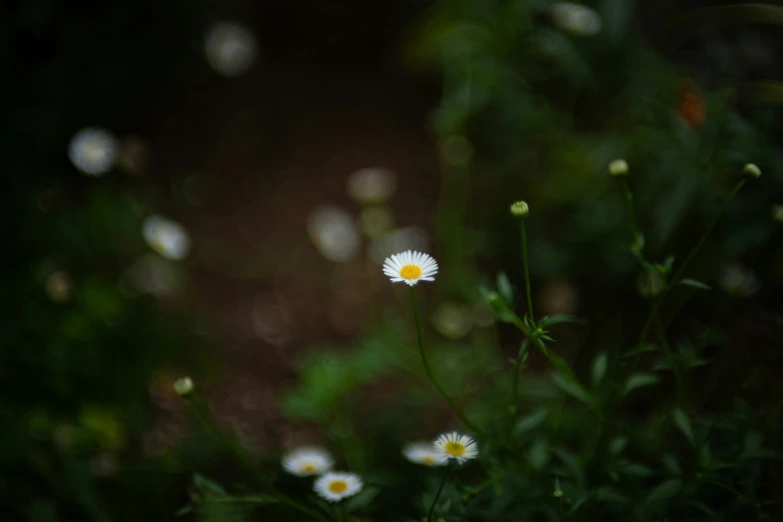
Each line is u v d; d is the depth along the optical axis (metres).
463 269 0.80
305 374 0.75
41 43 0.83
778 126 0.74
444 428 0.74
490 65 0.81
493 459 0.63
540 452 0.64
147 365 0.75
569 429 0.70
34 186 0.81
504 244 0.81
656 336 0.75
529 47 0.82
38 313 0.74
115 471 0.71
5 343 0.72
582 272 0.78
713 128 0.72
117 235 0.78
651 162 0.75
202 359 0.78
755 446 0.63
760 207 0.72
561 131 0.80
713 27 0.81
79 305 0.75
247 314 0.81
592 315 0.77
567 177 0.79
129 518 0.69
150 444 0.73
